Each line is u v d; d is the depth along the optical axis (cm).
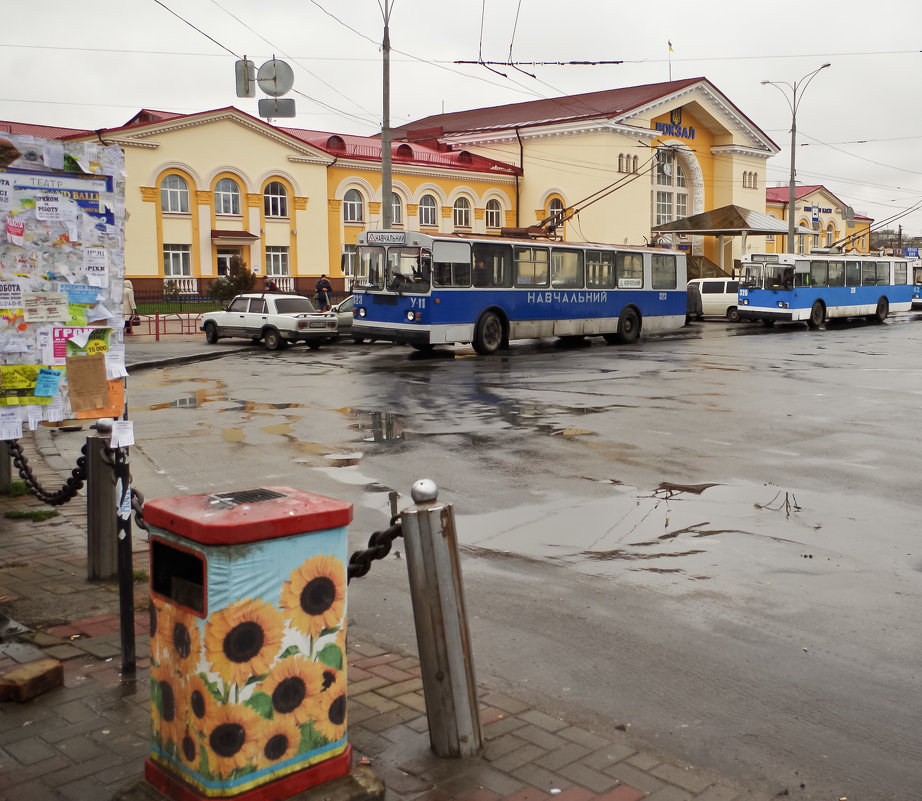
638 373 1823
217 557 296
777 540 682
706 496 816
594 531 711
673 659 475
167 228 3972
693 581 595
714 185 6081
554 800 336
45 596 555
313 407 1388
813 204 7444
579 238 5338
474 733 369
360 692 428
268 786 314
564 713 417
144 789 331
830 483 862
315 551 318
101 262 451
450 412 1319
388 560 655
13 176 425
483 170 5197
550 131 5309
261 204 4250
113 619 518
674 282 2988
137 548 660
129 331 3120
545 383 1659
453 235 2289
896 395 1468
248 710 307
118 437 430
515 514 761
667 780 352
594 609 548
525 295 2448
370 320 2319
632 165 5362
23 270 431
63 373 443
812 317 3384
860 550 657
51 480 903
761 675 456
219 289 3788
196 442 1101
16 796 336
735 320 3884
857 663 469
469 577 607
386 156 2683
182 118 3928
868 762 373
